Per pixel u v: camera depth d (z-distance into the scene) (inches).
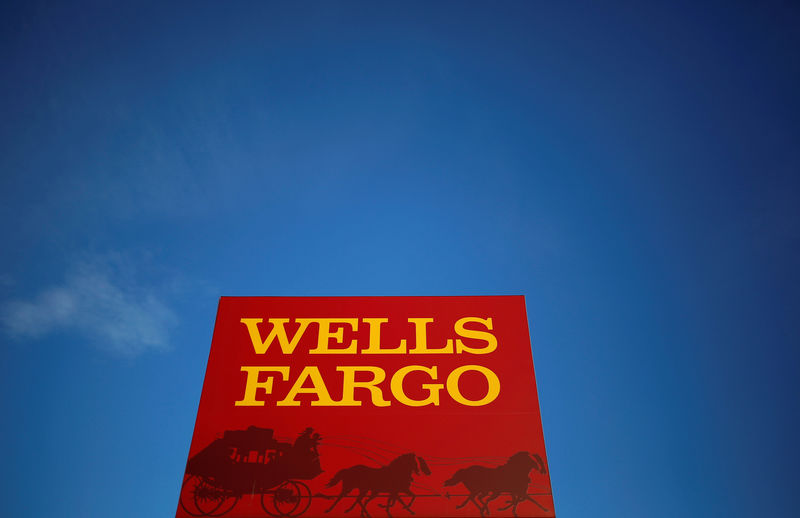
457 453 145.5
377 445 146.8
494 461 144.3
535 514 137.6
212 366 159.9
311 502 139.7
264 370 159.3
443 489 140.8
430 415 151.3
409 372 158.4
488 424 149.6
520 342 162.6
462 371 158.4
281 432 149.2
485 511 138.0
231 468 144.3
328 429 149.5
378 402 153.7
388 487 141.1
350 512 138.3
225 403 154.1
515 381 156.4
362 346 163.0
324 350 162.4
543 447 145.9
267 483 142.3
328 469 143.8
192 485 142.3
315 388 156.3
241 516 138.2
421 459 144.7
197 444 147.8
